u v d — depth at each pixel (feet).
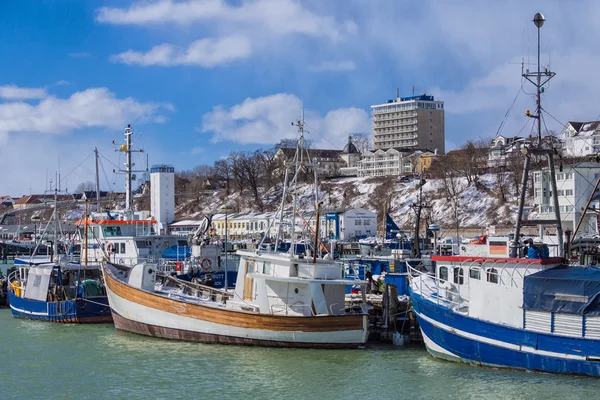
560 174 390.42
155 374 154.71
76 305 212.43
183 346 179.01
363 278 241.14
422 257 247.29
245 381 148.46
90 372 157.07
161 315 186.80
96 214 280.31
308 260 177.37
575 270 144.97
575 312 138.10
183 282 203.21
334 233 507.71
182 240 263.70
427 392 138.10
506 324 146.92
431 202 614.34
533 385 138.21
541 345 141.59
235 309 178.09
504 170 618.85
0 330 205.26
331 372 153.69
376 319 188.34
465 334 151.43
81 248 263.29
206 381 149.07
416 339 182.19
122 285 195.42
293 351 171.32
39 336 195.83
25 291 229.25
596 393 132.77
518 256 156.15
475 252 165.89
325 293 177.58
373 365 158.61
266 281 179.22
